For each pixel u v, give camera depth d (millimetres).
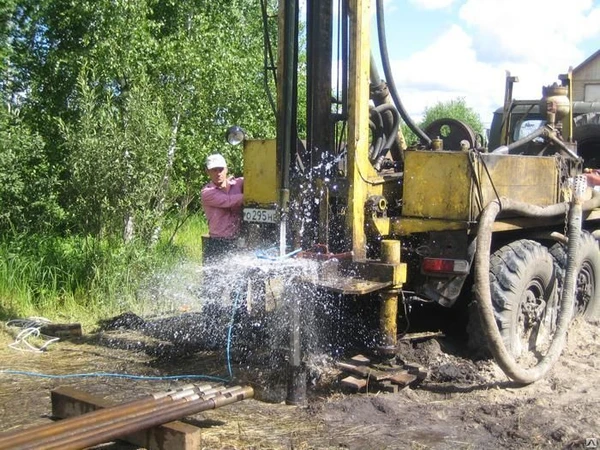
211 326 5965
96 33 10594
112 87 10812
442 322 6016
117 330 6574
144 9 10977
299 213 5090
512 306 5262
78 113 10367
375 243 5094
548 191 5828
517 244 5527
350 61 4832
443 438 4160
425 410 4570
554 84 6738
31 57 11047
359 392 4805
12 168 9633
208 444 3990
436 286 5121
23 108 11055
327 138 5266
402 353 5285
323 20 5188
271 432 4188
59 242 8984
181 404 3641
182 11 11859
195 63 10891
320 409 4520
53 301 7363
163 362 5613
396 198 5301
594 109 8133
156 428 3516
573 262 5453
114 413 3439
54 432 3197
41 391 4961
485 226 4863
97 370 5445
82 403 3803
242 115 11711
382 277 4762
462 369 5148
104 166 8336
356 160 4867
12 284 7426
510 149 5855
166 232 11148
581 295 6355
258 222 5625
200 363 5531
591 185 6734
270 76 12211
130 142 8477
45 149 10688
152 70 11102
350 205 4891
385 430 4258
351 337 5379
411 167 5125
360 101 4852
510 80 7477
